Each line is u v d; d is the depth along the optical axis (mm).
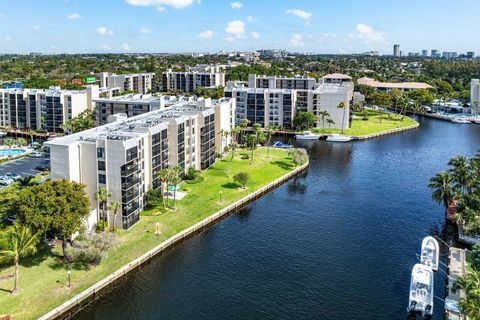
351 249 118375
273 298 95625
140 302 93125
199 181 163625
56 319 86062
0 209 108938
